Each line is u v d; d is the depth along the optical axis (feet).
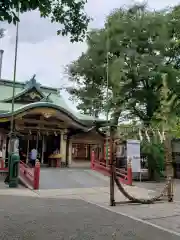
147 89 39.09
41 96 74.43
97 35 51.78
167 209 29.78
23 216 24.89
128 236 19.95
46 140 72.79
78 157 80.02
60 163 71.72
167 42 41.81
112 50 45.21
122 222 23.90
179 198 37.09
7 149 64.28
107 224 23.09
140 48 40.98
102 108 64.85
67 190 42.19
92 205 31.19
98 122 72.79
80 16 20.20
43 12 17.81
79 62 61.57
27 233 19.90
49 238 18.94
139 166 55.77
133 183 53.88
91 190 42.98
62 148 73.41
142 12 46.98
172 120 37.47
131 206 31.09
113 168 32.09
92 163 63.82
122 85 41.57
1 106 68.54
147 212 28.19
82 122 70.49
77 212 27.27
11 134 51.19
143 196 38.86
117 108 51.26
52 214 26.03
